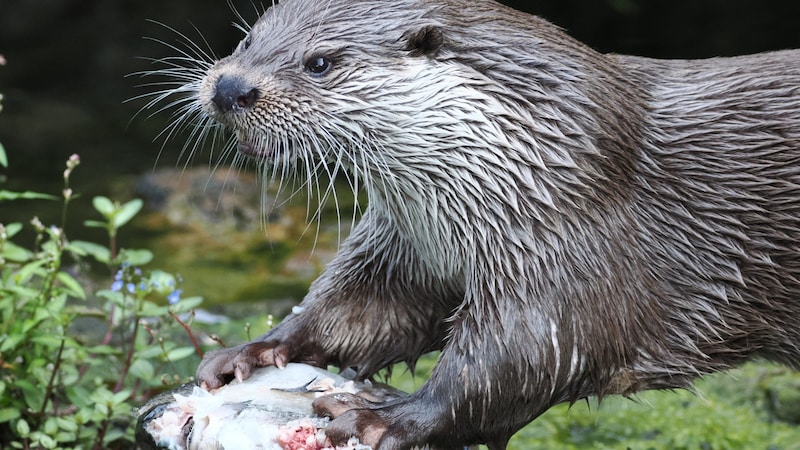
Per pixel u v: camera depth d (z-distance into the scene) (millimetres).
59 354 8664
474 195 6809
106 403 8516
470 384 6801
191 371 10227
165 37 20312
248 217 14461
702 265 7180
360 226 7773
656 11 19359
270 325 8586
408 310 7715
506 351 6801
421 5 6926
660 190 7141
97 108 18812
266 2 20219
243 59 6992
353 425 6570
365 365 7734
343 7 6953
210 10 20625
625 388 7254
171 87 19391
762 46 18281
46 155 16750
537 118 6812
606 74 7113
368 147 6879
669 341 7215
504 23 6980
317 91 6840
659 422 10172
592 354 6926
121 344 10281
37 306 8750
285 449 6508
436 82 6777
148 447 6902
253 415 6664
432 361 11297
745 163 7160
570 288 6820
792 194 7156
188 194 14898
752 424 10133
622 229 7000
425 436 6738
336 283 7695
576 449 9633
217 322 11477
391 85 6777
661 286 7156
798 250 7184
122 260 9320
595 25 19203
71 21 21297
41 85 19562
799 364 7609
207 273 13094
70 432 8695
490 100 6777
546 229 6805
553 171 6809
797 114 7238
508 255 6820
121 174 15922
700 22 19141
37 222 9289
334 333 7648
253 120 6898
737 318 7273
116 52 20312
